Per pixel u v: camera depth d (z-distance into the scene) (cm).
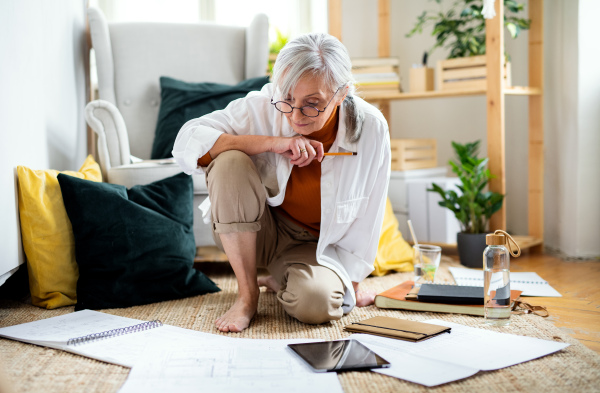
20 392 109
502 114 259
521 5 275
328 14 309
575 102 267
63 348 132
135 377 112
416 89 296
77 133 272
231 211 153
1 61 161
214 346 130
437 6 338
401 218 282
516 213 323
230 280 217
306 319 151
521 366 121
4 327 149
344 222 158
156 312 170
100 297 176
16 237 174
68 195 180
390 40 355
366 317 162
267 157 160
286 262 163
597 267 243
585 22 262
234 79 290
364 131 155
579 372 118
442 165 346
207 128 157
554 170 294
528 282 209
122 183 218
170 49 283
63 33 248
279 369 116
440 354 126
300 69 133
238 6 355
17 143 178
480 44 284
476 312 159
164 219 189
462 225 256
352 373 116
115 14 339
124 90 277
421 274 178
